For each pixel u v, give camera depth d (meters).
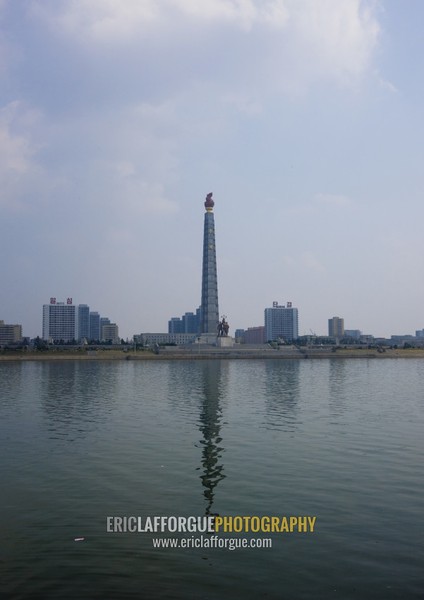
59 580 22.47
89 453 45.72
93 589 21.75
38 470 39.94
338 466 40.66
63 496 33.53
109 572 23.20
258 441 50.66
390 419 64.44
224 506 31.56
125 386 113.88
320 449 46.78
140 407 77.19
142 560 24.42
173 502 32.31
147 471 39.50
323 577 22.70
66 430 57.47
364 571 23.20
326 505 31.62
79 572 23.19
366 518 29.44
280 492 34.16
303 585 22.05
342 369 182.88
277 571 23.30
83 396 93.06
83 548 25.64
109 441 51.09
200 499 32.88
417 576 22.72
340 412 70.94
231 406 77.94
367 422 62.09
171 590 21.67
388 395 93.12
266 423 61.69
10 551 25.33
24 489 35.06
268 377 141.38
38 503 32.22
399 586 21.89
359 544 25.98
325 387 109.56
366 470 39.44
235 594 21.38
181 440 51.38
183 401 84.62
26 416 68.25
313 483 36.12
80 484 36.16
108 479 37.38
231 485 35.78
